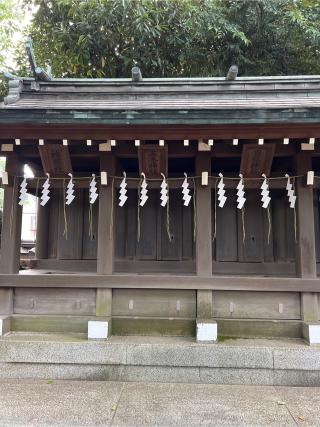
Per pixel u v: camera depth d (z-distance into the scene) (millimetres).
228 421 2834
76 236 5344
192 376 3695
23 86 4773
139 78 4840
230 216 5184
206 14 7797
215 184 4242
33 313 4199
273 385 3633
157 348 3723
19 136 3816
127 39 8234
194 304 4129
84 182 4344
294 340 3936
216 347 3697
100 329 3881
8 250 4211
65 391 3412
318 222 5133
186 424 2787
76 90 4855
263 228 5133
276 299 4105
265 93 4645
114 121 3582
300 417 2900
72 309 4195
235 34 7805
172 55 8562
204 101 4492
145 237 5195
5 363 3768
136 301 4172
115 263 5094
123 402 3170
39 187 4379
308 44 8609
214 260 5117
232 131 3680
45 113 3572
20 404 3109
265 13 8367
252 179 4156
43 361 3744
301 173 4086
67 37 8094
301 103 4168
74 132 3762
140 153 3994
